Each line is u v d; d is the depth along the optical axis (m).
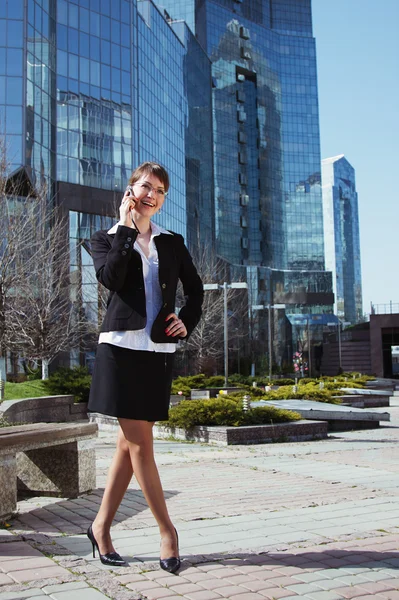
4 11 42.09
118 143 50.19
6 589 3.19
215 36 115.19
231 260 111.75
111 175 49.22
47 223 31.31
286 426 12.78
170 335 3.48
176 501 5.80
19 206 25.53
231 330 64.75
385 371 76.00
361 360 82.06
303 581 3.35
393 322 71.00
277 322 100.25
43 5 44.78
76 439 5.83
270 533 4.44
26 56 42.16
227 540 4.23
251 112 122.81
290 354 111.44
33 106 42.69
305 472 8.09
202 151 88.50
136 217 3.54
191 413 12.81
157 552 3.90
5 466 4.84
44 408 17.31
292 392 21.00
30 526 4.69
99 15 49.84
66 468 5.94
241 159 116.62
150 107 64.75
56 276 29.31
